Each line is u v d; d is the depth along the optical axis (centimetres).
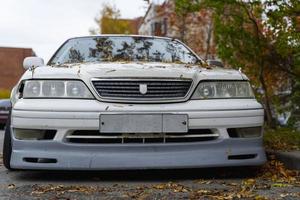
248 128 624
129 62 672
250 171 679
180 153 602
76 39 809
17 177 659
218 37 1076
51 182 621
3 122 2352
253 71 1105
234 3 1011
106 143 598
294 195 516
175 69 629
